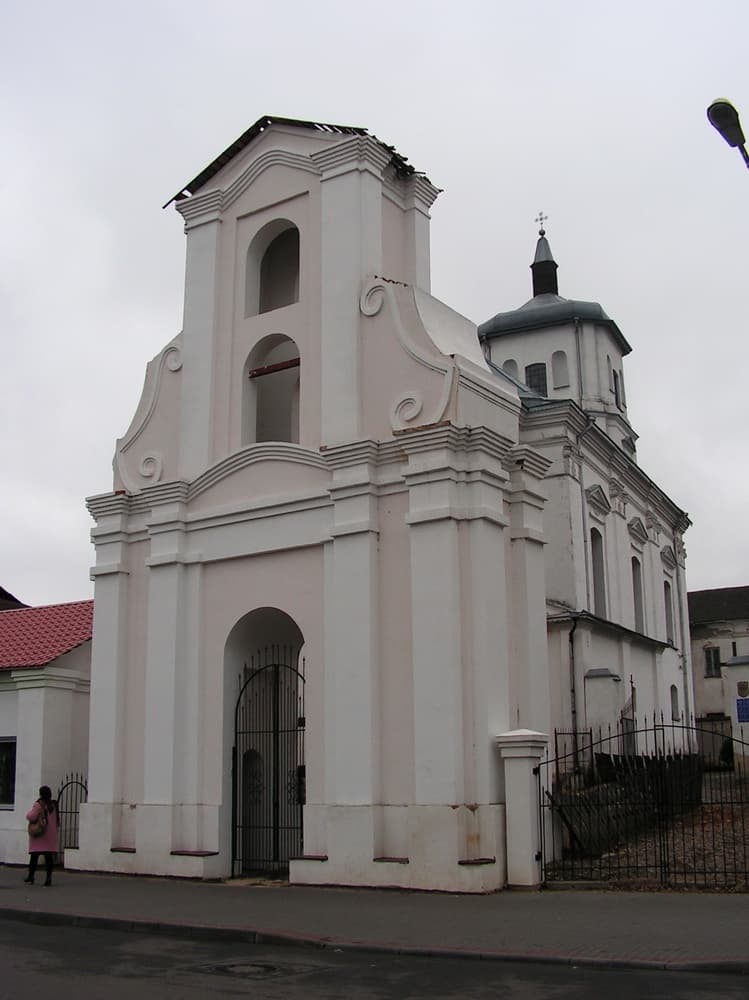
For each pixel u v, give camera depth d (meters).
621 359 40.44
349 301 17.84
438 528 15.85
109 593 19.58
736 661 30.05
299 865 16.11
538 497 17.45
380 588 16.44
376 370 17.38
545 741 15.48
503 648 16.08
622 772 19.66
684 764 21.78
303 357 18.52
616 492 34.12
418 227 19.66
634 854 16.92
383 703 16.05
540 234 40.78
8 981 9.46
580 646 27.11
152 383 20.36
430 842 14.97
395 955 10.61
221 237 20.27
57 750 21.20
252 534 18.09
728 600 63.75
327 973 9.71
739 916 11.98
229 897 14.92
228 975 9.66
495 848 14.96
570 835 15.99
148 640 18.83
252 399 19.55
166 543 18.97
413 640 15.77
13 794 21.41
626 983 9.09
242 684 18.48
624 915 12.25
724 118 11.16
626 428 38.22
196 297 20.14
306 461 17.66
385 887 15.20
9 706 21.77
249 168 20.02
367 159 18.58
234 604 18.19
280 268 20.80
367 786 15.71
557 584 29.17
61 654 21.48
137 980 9.45
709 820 20.66
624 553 34.62
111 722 18.97
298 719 19.66
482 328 38.69
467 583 15.81
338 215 18.44
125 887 16.38
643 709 33.56
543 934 11.20
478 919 12.34
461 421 16.42
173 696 18.23
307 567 17.41
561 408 29.58
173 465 19.67
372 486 16.64
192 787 17.89
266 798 18.91
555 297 39.25
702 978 9.24
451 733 15.13
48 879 16.66
